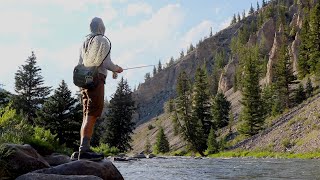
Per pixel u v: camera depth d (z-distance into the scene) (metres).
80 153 7.10
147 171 17.55
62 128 42.47
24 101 60.66
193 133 91.50
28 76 62.47
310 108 72.12
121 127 72.38
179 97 96.25
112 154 49.44
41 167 6.95
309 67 107.00
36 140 12.84
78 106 43.88
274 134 70.50
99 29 7.29
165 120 182.38
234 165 26.00
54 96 43.53
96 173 6.62
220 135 99.81
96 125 66.00
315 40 103.56
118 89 73.75
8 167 6.59
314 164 26.09
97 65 7.12
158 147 113.62
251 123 84.94
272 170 19.00
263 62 163.12
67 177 5.91
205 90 102.44
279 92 91.81
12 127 13.05
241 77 153.12
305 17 143.12
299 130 65.44
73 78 7.07
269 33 192.75
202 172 17.56
